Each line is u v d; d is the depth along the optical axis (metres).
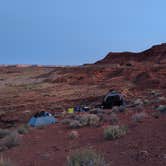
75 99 59.19
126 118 23.38
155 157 12.78
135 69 76.88
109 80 74.50
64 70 94.56
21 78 100.50
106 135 17.34
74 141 18.41
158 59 94.19
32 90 76.50
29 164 14.50
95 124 22.55
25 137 21.73
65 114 35.59
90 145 16.62
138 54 102.25
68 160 11.66
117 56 106.06
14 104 62.06
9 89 81.81
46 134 22.03
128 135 17.22
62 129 23.00
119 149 14.81
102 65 95.75
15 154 16.89
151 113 23.83
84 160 11.28
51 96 66.44
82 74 83.62
